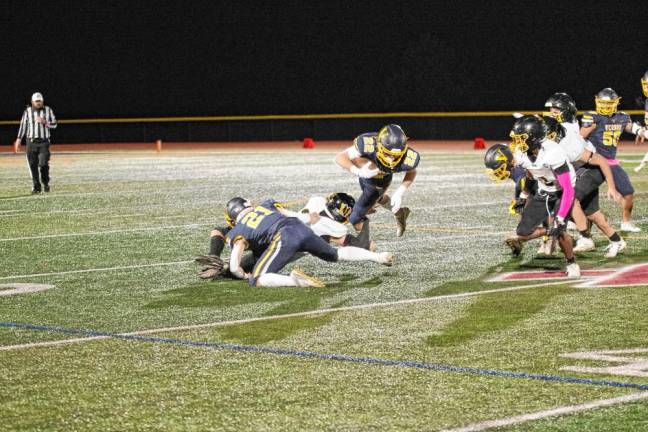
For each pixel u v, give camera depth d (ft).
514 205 58.03
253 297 47.83
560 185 49.75
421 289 49.32
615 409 28.99
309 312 43.93
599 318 41.50
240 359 35.65
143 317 43.55
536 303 44.98
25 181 128.26
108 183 122.11
